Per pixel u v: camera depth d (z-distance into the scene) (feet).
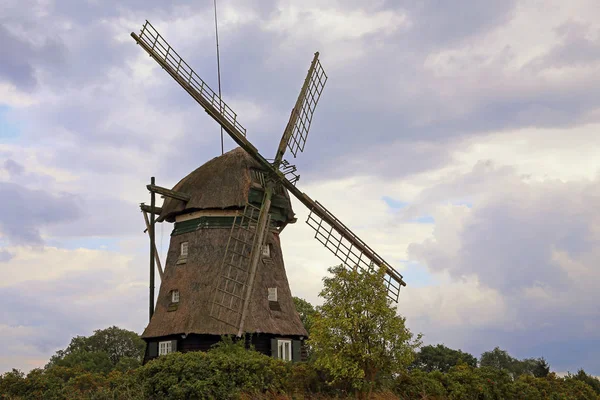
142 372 71.31
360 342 72.84
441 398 75.10
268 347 91.45
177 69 89.92
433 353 171.22
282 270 101.65
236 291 91.56
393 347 73.20
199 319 88.74
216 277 92.27
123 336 187.52
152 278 95.66
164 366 70.08
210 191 96.89
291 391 72.84
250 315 90.43
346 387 75.05
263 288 95.20
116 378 74.43
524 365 198.18
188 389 66.80
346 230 104.94
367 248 105.91
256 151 96.22
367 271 77.66
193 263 95.20
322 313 75.87
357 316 73.05
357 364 71.31
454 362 168.25
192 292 92.43
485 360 208.85
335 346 73.51
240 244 95.20
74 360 152.87
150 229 95.96
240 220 95.91
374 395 72.84
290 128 102.06
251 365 71.77
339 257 103.81
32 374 75.31
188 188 99.86
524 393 83.10
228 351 78.38
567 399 85.30
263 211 94.48
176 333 88.43
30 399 70.18
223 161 100.63
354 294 74.74
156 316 94.17
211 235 95.96
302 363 81.30
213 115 92.32
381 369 74.84
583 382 94.63
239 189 95.25
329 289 75.61
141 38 85.92
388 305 75.05
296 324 97.30
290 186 100.63
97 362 155.12
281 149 99.66
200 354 72.95
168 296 95.20
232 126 94.27
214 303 88.58
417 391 75.51
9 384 72.33
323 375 76.48
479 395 79.15
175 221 102.63
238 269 93.76
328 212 103.55
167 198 104.12
